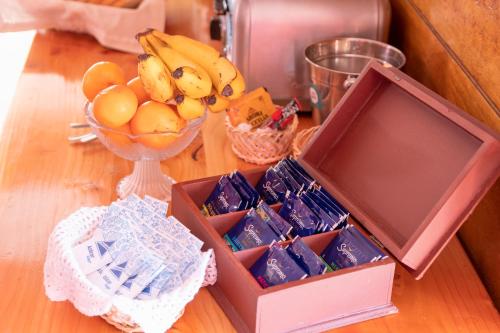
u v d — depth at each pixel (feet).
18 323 3.63
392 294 3.94
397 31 6.03
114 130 4.17
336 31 5.64
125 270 3.57
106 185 4.85
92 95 4.45
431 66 5.13
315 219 3.95
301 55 5.66
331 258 3.87
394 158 4.17
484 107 4.15
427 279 4.08
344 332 3.62
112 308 3.40
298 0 5.58
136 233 3.77
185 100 4.20
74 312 3.73
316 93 5.25
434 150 3.96
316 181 4.37
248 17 5.50
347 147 4.47
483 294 3.98
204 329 3.65
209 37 7.12
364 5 5.65
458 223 3.59
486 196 4.08
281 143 5.06
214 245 3.79
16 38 9.12
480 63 4.25
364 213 4.02
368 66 4.32
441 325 3.74
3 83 8.34
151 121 4.15
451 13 4.75
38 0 6.89
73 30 7.12
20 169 4.94
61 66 6.46
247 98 5.17
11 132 5.38
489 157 3.48
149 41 4.43
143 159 4.40
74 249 3.70
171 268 3.58
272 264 3.67
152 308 3.33
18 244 4.20
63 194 4.71
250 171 4.45
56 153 5.17
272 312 3.43
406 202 3.97
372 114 4.42
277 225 3.89
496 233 3.93
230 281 3.67
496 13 4.03
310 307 3.53
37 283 3.92
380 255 3.66
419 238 3.57
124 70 6.45
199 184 4.33
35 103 5.82
